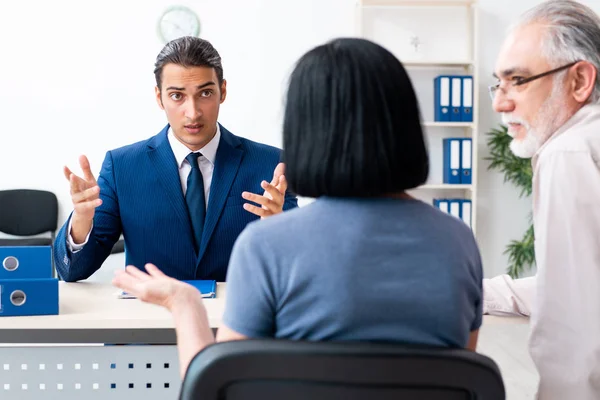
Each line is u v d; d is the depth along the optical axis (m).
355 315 0.83
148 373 1.61
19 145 4.60
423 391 0.76
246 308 0.85
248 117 4.71
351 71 0.84
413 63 4.61
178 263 2.02
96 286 1.86
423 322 0.84
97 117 4.63
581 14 1.25
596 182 1.12
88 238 1.83
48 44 4.57
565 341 1.13
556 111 1.26
